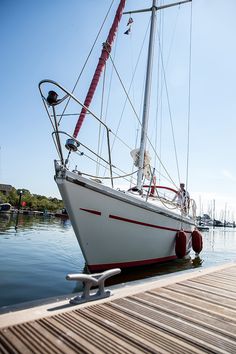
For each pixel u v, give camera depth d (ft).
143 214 20.24
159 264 24.50
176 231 26.20
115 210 17.88
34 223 75.10
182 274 13.55
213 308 8.49
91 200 16.38
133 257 20.24
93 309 7.60
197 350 5.75
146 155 25.77
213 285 11.54
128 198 18.57
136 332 6.37
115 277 18.90
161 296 9.42
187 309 8.26
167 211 23.35
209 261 31.30
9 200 161.17
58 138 15.21
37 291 14.93
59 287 15.93
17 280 16.98
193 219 35.55
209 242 70.18
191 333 6.57
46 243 34.91
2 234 40.93
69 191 15.16
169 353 5.53
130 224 19.15
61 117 15.58
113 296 8.91
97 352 5.32
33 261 23.32
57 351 5.22
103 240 17.58
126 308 7.89
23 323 6.33
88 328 6.35
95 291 9.11
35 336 5.75
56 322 6.52
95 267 17.65
